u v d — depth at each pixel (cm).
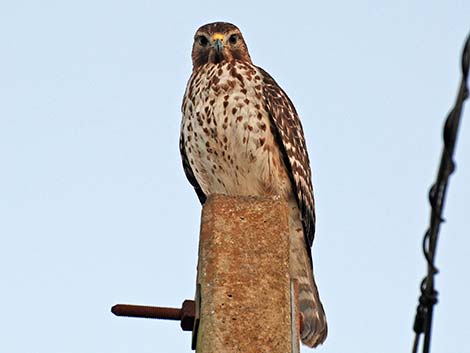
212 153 1484
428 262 718
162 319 942
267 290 895
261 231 919
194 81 1504
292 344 878
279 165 1497
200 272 916
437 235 696
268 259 908
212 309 884
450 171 662
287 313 888
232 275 900
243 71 1483
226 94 1467
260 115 1475
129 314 943
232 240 914
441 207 688
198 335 896
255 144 1471
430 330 742
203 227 924
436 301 729
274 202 929
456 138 646
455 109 643
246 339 874
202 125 1476
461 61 624
